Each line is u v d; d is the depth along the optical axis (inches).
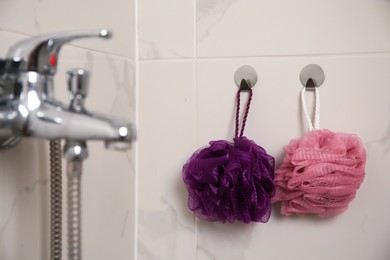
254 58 27.6
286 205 25.8
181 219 28.8
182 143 28.8
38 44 14.9
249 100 27.3
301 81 26.9
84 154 15.1
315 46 26.7
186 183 25.9
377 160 25.9
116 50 26.8
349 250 26.2
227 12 28.0
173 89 29.0
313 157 23.7
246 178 24.0
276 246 27.2
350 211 26.2
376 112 25.9
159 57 29.2
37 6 19.6
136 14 29.6
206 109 28.4
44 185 20.3
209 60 28.3
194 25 28.6
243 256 27.7
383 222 25.8
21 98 15.0
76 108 15.2
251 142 25.6
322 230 26.5
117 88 26.9
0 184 17.4
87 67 23.5
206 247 28.3
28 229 19.2
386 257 25.7
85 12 23.5
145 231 29.5
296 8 27.0
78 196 15.5
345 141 24.5
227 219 25.3
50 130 14.7
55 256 17.7
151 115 29.4
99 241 24.8
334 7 26.4
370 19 26.0
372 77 26.0
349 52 26.3
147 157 29.5
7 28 17.8
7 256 17.8
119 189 27.2
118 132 14.2
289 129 27.2
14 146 17.3
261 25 27.5
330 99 26.5
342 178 23.3
